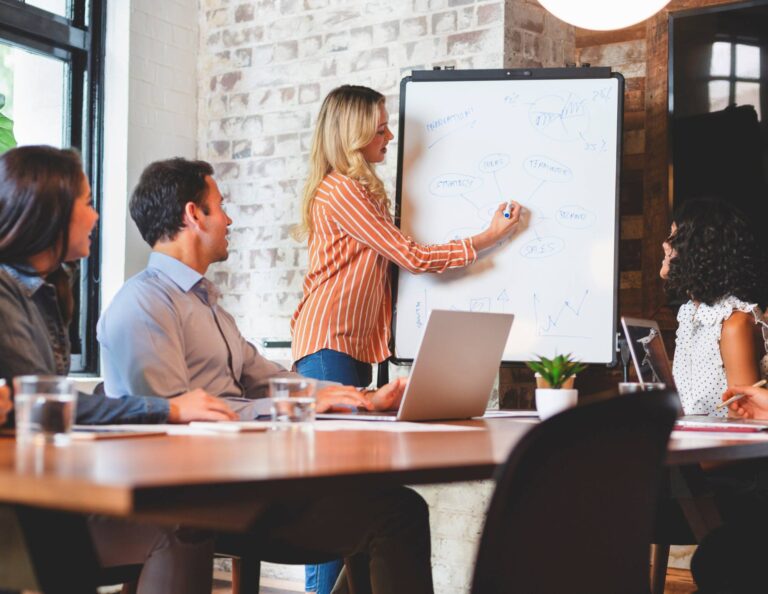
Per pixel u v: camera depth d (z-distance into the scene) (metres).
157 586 1.60
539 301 3.46
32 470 0.97
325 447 1.36
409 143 3.62
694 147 3.79
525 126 3.55
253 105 4.39
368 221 3.28
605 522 1.22
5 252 1.84
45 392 1.31
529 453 1.06
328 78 4.18
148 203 2.50
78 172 1.91
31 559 1.06
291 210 4.27
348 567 2.10
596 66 3.84
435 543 3.69
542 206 3.50
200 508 1.05
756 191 3.69
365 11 4.09
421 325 3.51
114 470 0.99
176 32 4.45
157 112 4.35
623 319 2.60
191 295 2.49
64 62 4.20
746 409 2.49
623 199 4.05
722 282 2.99
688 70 3.81
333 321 3.31
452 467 1.18
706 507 2.10
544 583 1.14
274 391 1.67
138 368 2.25
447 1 3.87
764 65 3.68
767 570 1.96
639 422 1.21
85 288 4.18
